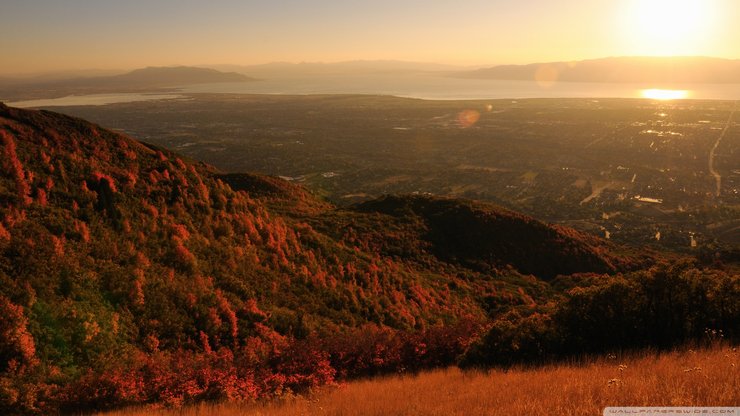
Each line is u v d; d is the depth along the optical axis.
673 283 15.01
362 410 11.02
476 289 45.62
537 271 54.28
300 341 22.09
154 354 19.41
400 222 58.41
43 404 14.70
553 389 9.29
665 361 10.91
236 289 27.38
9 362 15.84
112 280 22.56
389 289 37.06
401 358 21.44
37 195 25.58
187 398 15.87
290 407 13.35
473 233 57.38
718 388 7.55
